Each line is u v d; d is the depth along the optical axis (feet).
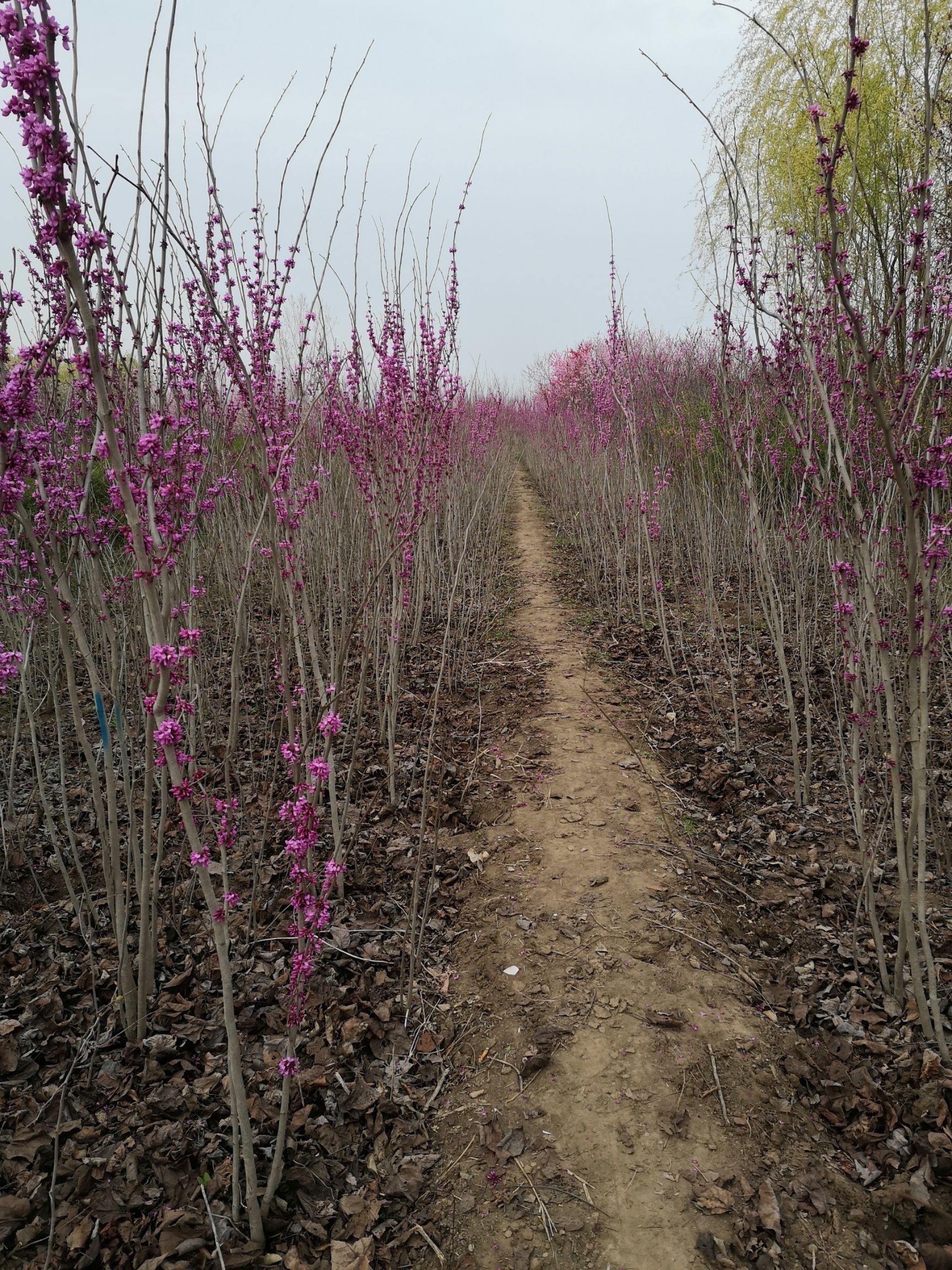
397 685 15.89
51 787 12.01
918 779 7.60
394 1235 6.46
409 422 13.17
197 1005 8.33
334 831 10.68
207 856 5.34
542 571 28.60
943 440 8.54
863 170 16.81
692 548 25.03
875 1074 7.66
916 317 8.50
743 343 14.28
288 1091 6.01
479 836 12.00
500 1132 7.29
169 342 9.17
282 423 9.92
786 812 12.30
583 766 13.73
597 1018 8.35
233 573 15.07
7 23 4.53
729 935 9.70
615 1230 6.32
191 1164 6.69
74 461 8.95
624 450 23.65
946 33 12.55
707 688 16.79
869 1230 6.32
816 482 10.49
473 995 9.00
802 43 19.52
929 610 7.52
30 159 4.66
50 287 7.68
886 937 9.54
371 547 13.91
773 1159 6.86
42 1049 7.67
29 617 9.18
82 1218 6.18
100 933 9.24
